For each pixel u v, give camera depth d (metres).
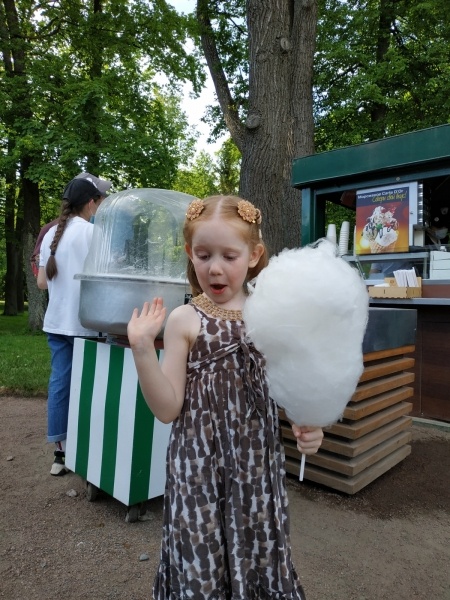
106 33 12.83
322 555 2.21
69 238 2.99
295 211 8.19
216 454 1.31
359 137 13.20
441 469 3.20
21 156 11.30
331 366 1.11
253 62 7.29
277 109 7.23
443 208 5.54
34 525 2.43
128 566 2.10
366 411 2.78
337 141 13.62
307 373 1.11
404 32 14.11
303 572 2.07
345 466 2.73
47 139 10.62
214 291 1.35
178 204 2.90
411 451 3.52
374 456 2.90
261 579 1.35
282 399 1.18
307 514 2.58
